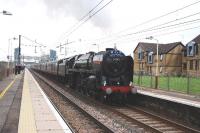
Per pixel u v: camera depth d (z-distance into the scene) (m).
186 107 16.08
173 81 49.09
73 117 16.02
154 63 82.44
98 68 22.30
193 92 33.25
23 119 13.12
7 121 12.67
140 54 89.00
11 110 15.53
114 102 22.98
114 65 22.00
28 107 16.55
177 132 13.29
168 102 17.88
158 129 13.81
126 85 22.30
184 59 76.19
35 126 11.78
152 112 19.00
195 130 13.21
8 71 58.12
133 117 16.80
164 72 78.50
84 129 13.26
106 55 22.05
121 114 16.98
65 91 30.84
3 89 27.67
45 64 66.00
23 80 44.31
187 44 73.94
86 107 19.69
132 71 22.58
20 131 10.91
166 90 35.16
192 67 71.94
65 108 19.00
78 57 31.36
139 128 13.84
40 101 19.22
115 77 22.17
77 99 23.84
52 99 23.23
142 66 88.25
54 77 51.09
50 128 11.48
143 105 21.05
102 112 17.95
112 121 15.20
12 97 21.42
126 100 22.80
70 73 33.38
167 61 78.69
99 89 22.17
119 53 22.38
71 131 11.12
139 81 43.66
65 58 40.00
